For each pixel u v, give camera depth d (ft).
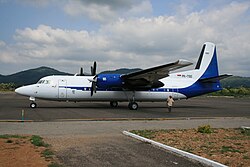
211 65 97.55
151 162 23.22
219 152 26.99
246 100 168.55
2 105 92.63
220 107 100.89
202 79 94.53
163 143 31.37
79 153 26.07
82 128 43.29
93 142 31.76
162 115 67.72
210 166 22.27
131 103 84.38
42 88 81.76
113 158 24.38
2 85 336.49
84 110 77.41
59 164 22.08
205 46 97.60
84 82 84.99
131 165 22.24
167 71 76.23
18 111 70.95
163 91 89.97
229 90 288.92
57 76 84.79
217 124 51.06
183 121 55.36
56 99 83.71
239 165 22.24
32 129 41.55
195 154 25.98
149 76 81.05
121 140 33.22
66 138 34.17
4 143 29.99
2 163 21.97
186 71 94.53
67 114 65.41
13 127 43.50
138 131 39.88
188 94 93.40
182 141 32.81
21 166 21.21
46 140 32.55
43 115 62.44
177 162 23.35
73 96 83.87
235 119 60.75
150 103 120.47
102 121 53.36
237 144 31.30
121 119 57.21
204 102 140.05
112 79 82.33
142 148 28.76
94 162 22.97
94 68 93.56
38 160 23.11
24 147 28.09
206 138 35.09
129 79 82.89
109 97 86.02
